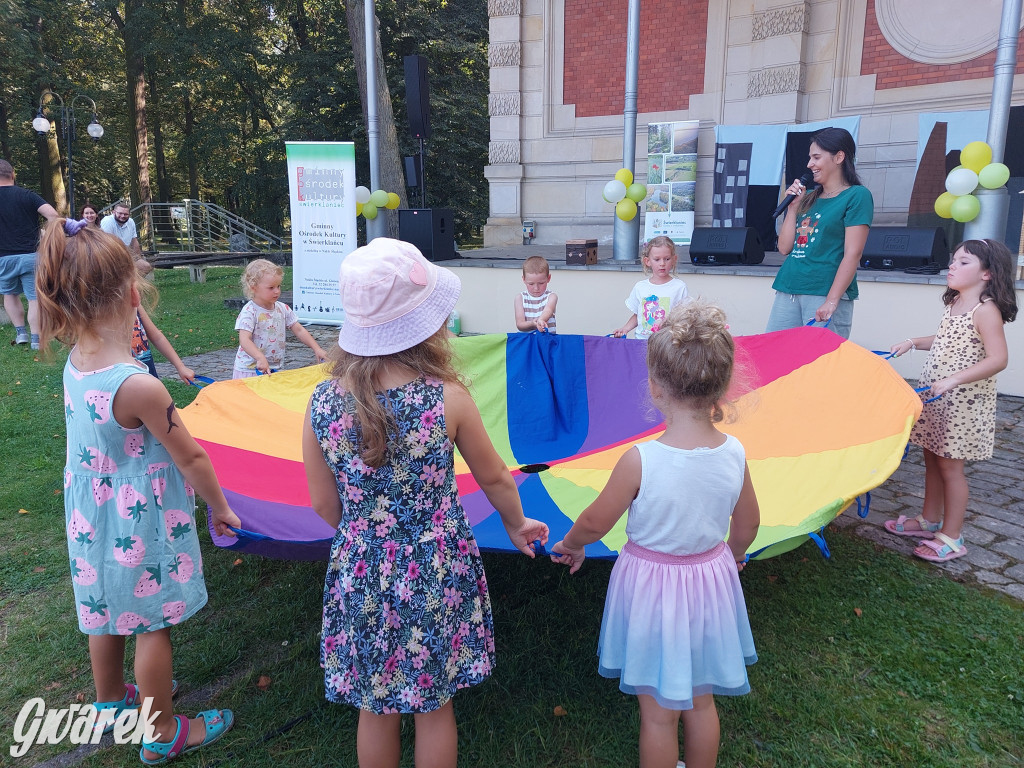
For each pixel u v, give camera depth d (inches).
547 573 119.3
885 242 248.4
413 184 413.4
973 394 116.1
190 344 317.1
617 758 80.7
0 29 784.3
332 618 65.5
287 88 1067.9
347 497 63.4
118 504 74.0
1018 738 82.7
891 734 83.3
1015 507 143.7
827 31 387.5
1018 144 316.8
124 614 75.4
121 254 72.1
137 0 948.6
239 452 122.1
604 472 129.1
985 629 102.4
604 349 156.3
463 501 117.6
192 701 92.0
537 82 476.7
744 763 79.9
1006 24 219.1
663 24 434.0
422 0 948.0
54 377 249.9
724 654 69.4
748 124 414.0
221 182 1202.0
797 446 120.8
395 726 67.4
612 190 305.0
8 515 143.6
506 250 419.8
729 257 293.0
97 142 1047.6
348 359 61.7
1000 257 110.3
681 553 68.7
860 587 114.6
